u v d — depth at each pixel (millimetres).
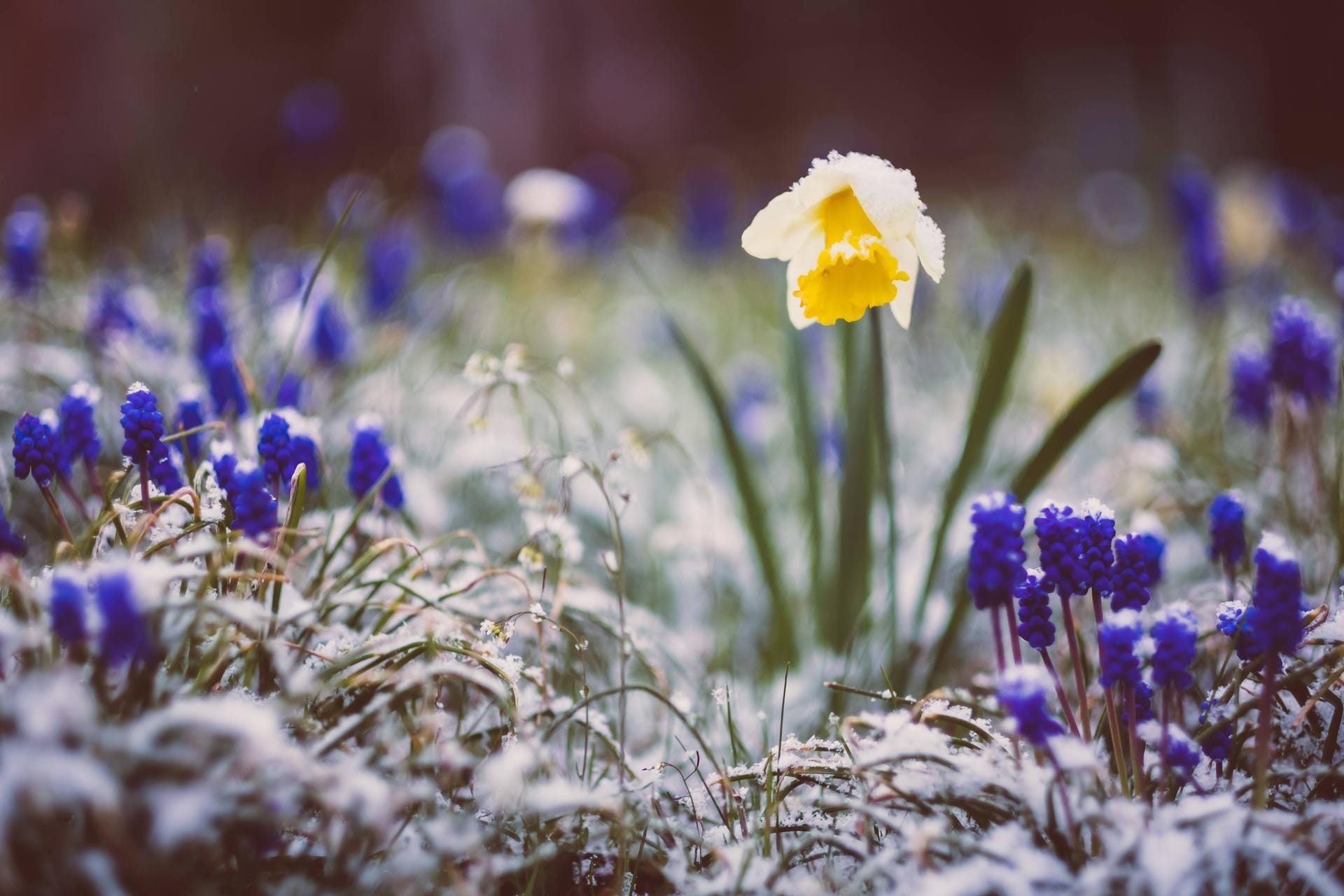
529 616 796
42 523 863
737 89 4445
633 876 694
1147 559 752
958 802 672
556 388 1263
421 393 1120
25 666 661
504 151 3340
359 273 1272
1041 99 4711
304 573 782
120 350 988
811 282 730
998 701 652
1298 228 2064
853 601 887
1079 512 693
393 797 638
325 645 715
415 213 2123
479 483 1021
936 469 1154
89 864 600
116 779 607
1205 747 693
